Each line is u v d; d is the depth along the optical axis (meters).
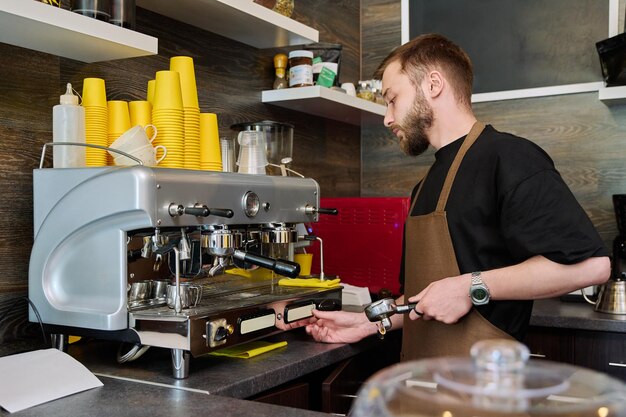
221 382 1.36
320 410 1.76
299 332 1.90
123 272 1.38
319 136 2.89
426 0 3.12
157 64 2.03
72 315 1.42
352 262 2.52
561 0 2.85
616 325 2.16
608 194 2.78
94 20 1.49
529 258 1.53
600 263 1.48
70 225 1.42
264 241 1.71
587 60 2.82
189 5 1.94
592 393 0.65
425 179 1.82
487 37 2.99
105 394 1.28
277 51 2.60
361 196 3.23
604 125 2.79
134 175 1.33
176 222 1.38
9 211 1.62
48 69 1.71
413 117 1.78
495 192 1.59
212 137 1.78
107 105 1.64
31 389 1.23
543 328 2.30
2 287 1.60
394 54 1.84
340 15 3.06
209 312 1.40
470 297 1.54
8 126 1.62
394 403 0.66
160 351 1.64
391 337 2.11
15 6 1.31
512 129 2.96
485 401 0.62
